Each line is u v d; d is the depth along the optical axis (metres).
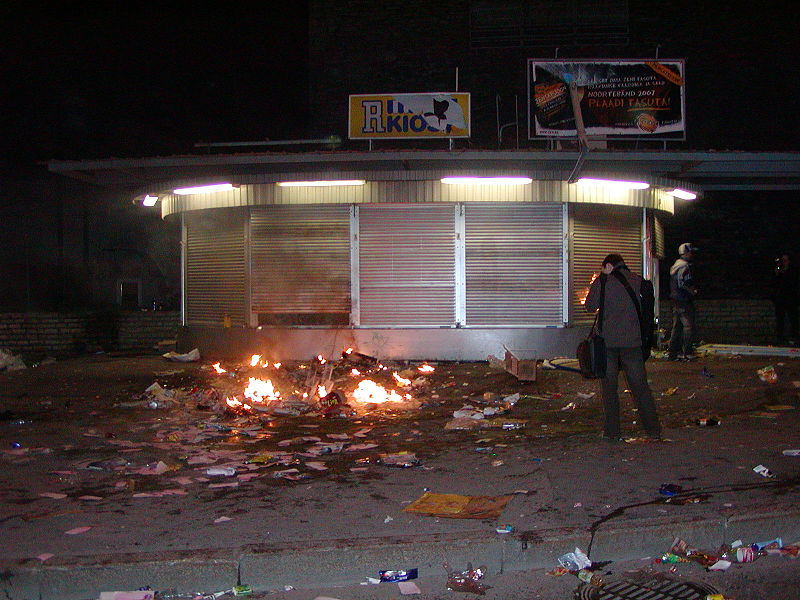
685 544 5.11
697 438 7.73
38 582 4.61
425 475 6.61
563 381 11.41
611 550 5.09
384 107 16.78
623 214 14.42
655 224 15.29
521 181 13.27
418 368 12.90
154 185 14.26
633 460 6.91
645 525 5.17
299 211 13.81
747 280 20.53
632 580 4.79
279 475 6.60
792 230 20.53
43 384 11.97
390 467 6.89
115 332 18.03
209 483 6.43
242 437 8.23
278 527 5.29
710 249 20.62
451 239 13.50
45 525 5.36
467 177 12.98
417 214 13.55
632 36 20.58
